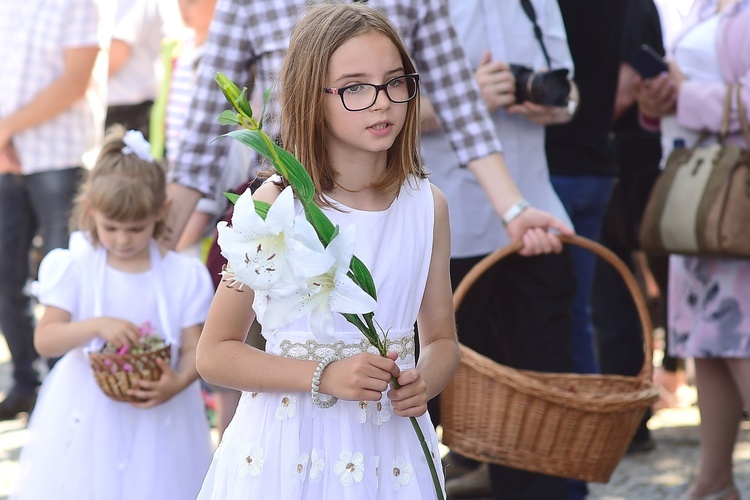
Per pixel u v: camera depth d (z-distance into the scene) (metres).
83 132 9.62
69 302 5.94
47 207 9.60
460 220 6.67
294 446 3.99
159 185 5.98
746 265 6.80
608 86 7.93
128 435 5.79
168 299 6.04
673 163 6.96
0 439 9.36
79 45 9.43
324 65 3.95
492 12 6.94
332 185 4.10
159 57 10.41
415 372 3.90
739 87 6.79
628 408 5.75
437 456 4.31
